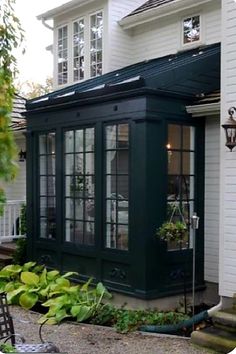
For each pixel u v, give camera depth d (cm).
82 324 618
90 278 721
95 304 647
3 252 1022
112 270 715
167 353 502
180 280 700
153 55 1009
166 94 680
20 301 689
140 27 1034
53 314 626
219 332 537
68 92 846
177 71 695
